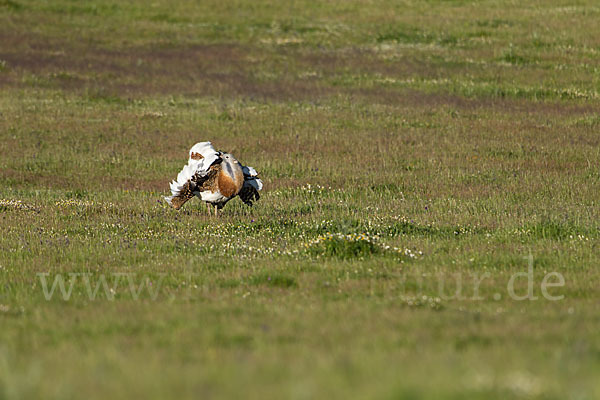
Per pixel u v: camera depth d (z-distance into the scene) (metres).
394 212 61.41
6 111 110.44
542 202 65.44
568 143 94.69
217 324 29.97
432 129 104.00
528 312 32.25
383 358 22.97
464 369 21.16
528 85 128.25
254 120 108.81
